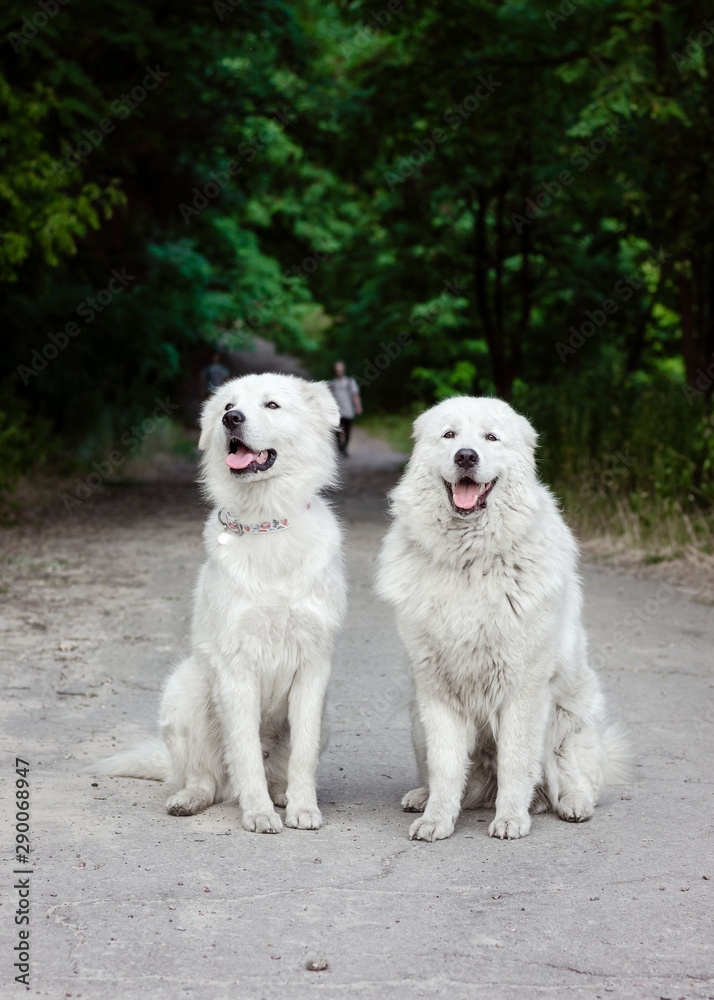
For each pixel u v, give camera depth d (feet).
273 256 148.25
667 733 20.33
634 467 45.32
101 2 52.80
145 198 94.22
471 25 58.90
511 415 15.84
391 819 15.83
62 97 51.19
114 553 41.91
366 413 134.51
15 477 55.31
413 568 15.81
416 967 10.37
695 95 50.98
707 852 13.84
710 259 57.88
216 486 16.49
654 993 9.84
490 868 13.34
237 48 68.85
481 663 15.26
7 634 27.66
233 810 16.22
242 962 10.44
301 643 15.87
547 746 16.28
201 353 116.88
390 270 104.47
